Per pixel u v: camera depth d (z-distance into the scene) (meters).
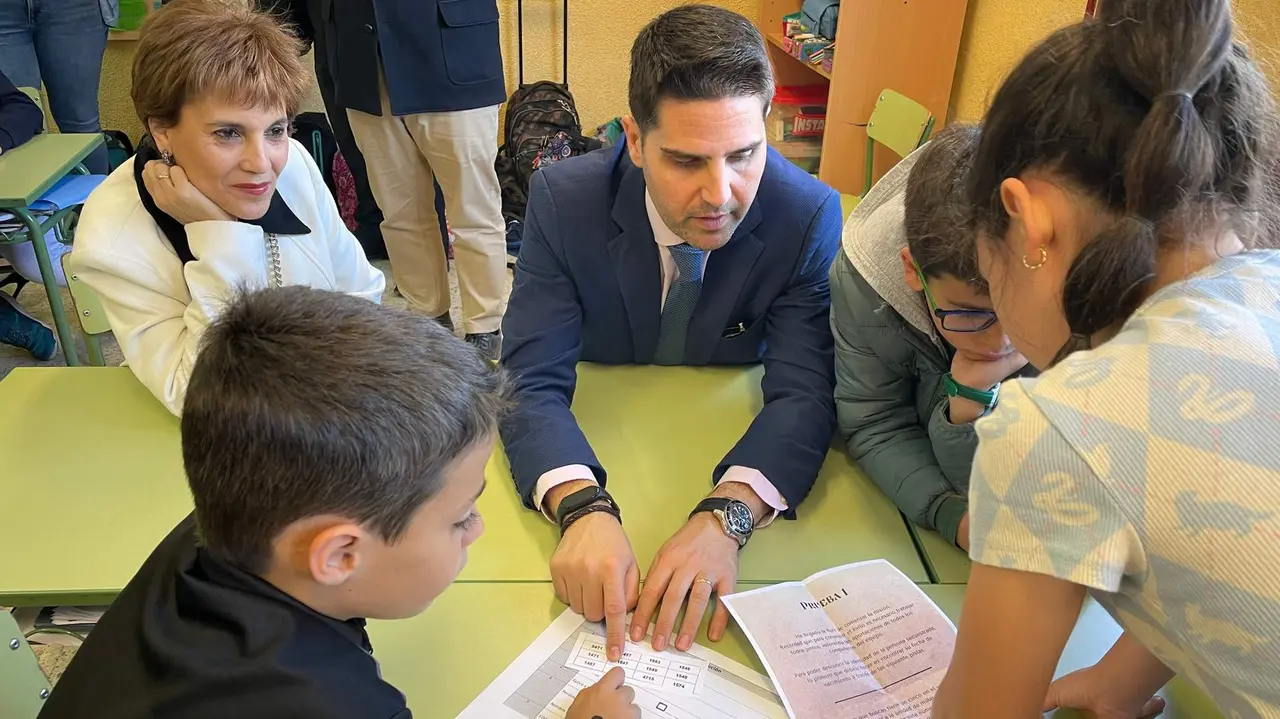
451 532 0.75
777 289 1.33
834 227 1.32
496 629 0.94
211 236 1.36
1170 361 0.52
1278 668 0.50
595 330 1.38
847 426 1.22
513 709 0.85
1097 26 0.59
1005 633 0.56
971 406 1.07
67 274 1.49
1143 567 0.52
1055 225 0.59
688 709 0.85
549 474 1.10
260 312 0.69
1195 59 0.53
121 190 1.41
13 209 2.08
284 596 0.70
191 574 0.72
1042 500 0.53
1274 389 0.50
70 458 1.16
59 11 2.84
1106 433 0.52
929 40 2.54
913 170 1.03
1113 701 0.83
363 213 3.13
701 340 1.37
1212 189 0.56
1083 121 0.57
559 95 3.29
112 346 2.69
